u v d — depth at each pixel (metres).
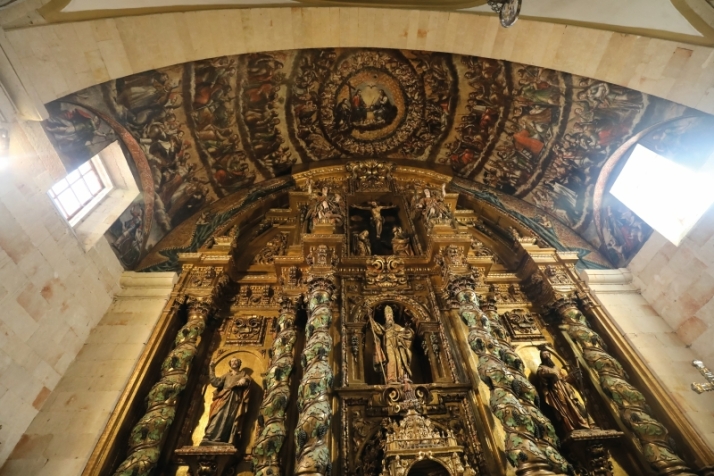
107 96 7.23
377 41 8.41
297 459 4.92
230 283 8.40
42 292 5.92
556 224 10.25
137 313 7.34
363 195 10.88
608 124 8.58
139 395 6.06
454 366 6.80
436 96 10.81
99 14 5.89
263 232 10.18
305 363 6.16
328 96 10.72
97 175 8.30
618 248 9.00
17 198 5.55
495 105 10.18
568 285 8.26
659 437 5.71
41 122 5.92
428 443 5.02
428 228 9.27
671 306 7.54
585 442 5.73
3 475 5.04
